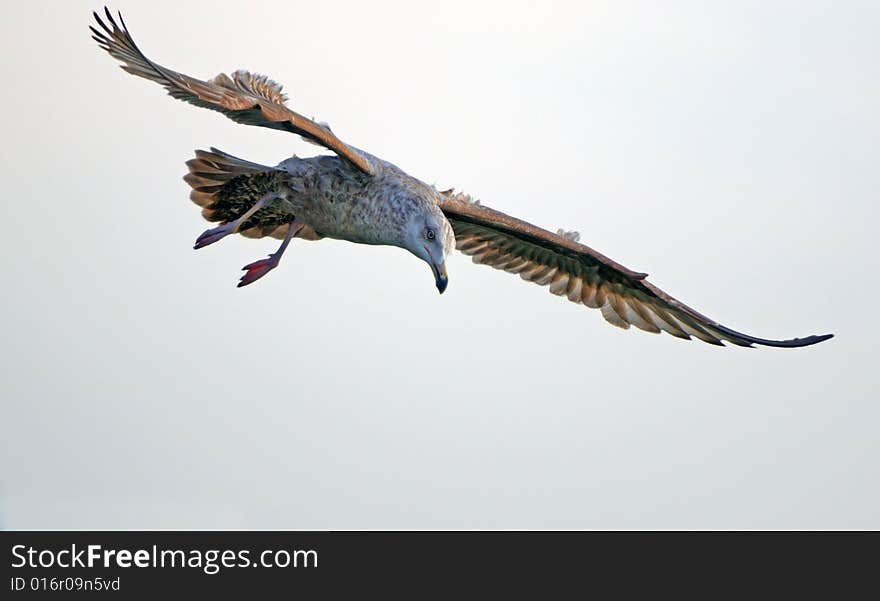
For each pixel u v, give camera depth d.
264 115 10.99
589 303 14.15
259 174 12.59
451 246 12.43
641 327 14.03
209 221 12.97
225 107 10.78
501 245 14.09
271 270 12.50
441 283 12.13
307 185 12.56
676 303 13.42
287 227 13.35
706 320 13.30
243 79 11.72
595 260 13.65
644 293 13.73
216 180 12.70
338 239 13.02
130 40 10.43
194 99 10.75
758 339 13.08
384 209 12.41
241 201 12.91
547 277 14.21
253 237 13.37
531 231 13.59
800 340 12.98
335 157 12.56
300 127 11.23
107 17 10.40
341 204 12.55
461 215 13.44
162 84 10.75
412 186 12.59
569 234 13.78
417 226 12.30
